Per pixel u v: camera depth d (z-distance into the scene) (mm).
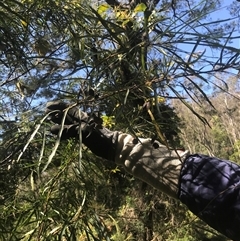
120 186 1367
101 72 594
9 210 796
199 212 564
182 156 621
